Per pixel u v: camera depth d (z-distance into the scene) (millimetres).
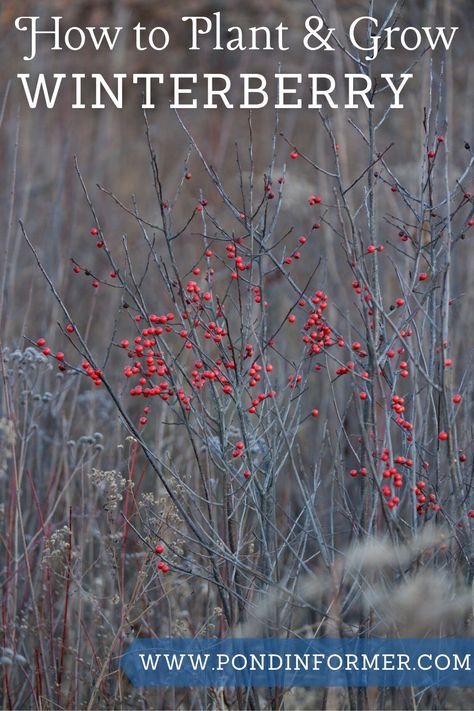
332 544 2955
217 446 3076
